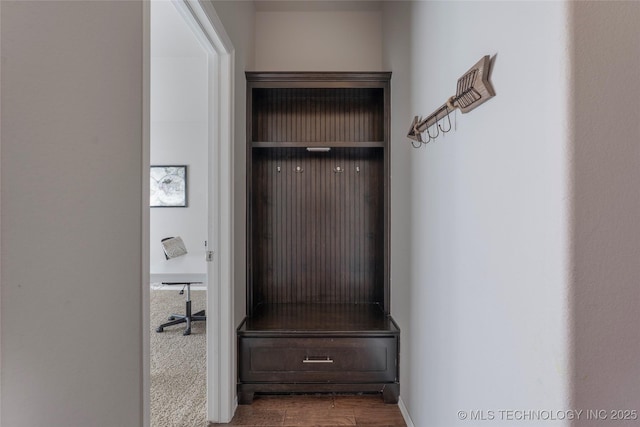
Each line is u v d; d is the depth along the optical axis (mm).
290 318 2104
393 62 2119
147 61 859
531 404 721
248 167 2137
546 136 668
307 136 2482
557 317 643
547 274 670
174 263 3088
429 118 1309
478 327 967
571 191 623
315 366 1879
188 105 4297
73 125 611
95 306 670
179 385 2027
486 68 878
